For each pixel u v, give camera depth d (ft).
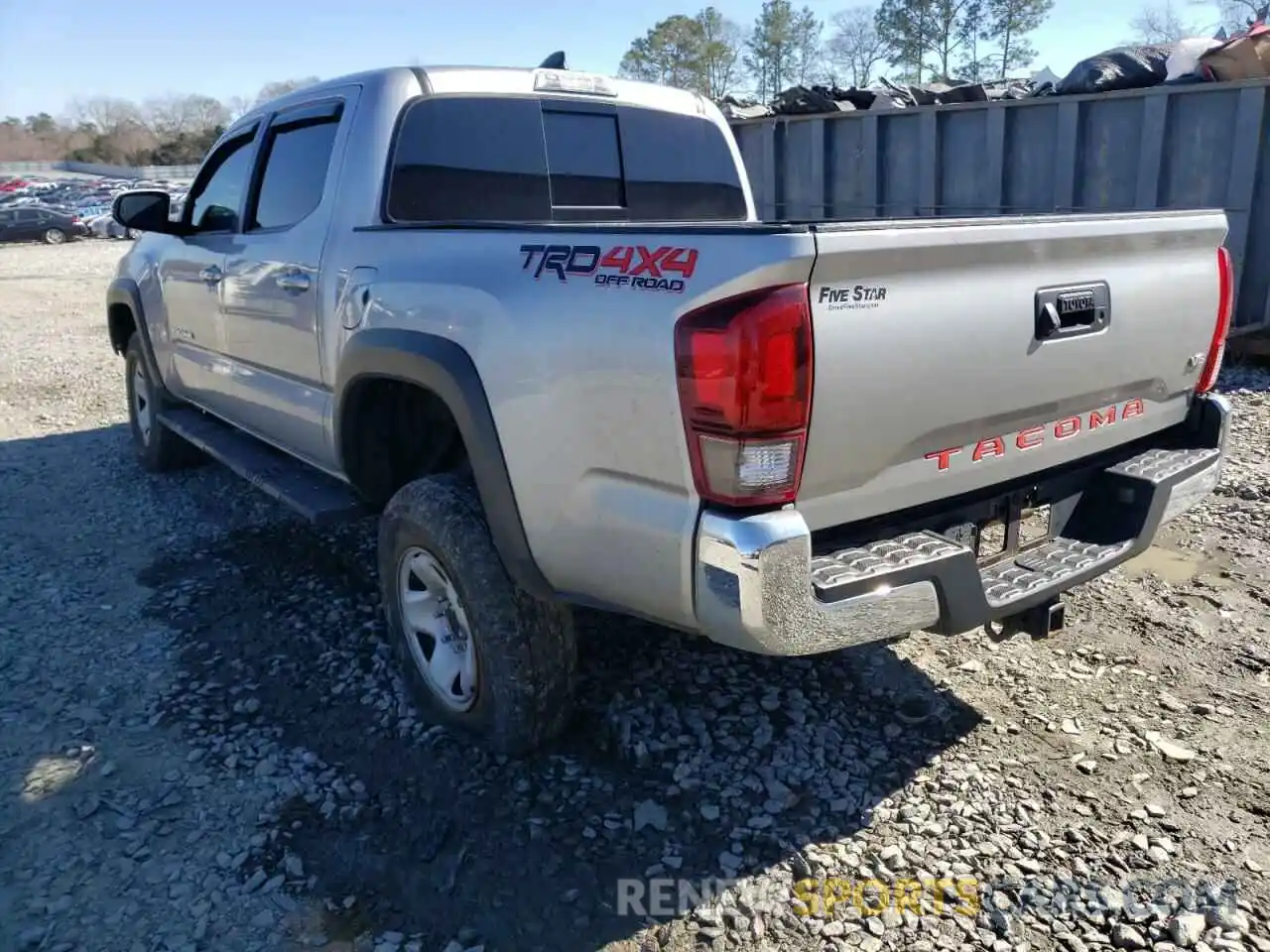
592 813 9.59
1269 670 11.88
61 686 12.21
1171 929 8.09
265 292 13.60
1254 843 9.05
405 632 11.21
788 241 7.23
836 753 10.42
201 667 12.61
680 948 8.05
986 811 9.50
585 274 8.49
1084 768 10.14
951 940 8.05
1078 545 10.18
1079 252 9.25
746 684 11.63
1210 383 11.46
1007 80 31.78
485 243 9.77
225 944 8.16
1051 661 12.20
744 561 7.45
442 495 10.18
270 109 14.65
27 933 8.27
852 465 8.09
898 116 28.58
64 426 25.71
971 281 8.45
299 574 15.39
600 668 11.87
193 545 16.75
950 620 8.57
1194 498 10.78
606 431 8.32
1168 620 13.17
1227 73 23.65
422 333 10.14
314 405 12.92
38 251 96.17
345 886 8.79
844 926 8.21
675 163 15.02
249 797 10.01
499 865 8.97
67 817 9.76
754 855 9.02
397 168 12.03
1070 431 9.98
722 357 7.36
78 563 16.11
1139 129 24.91
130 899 8.66
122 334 21.04
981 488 9.45
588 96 13.91
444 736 10.82
